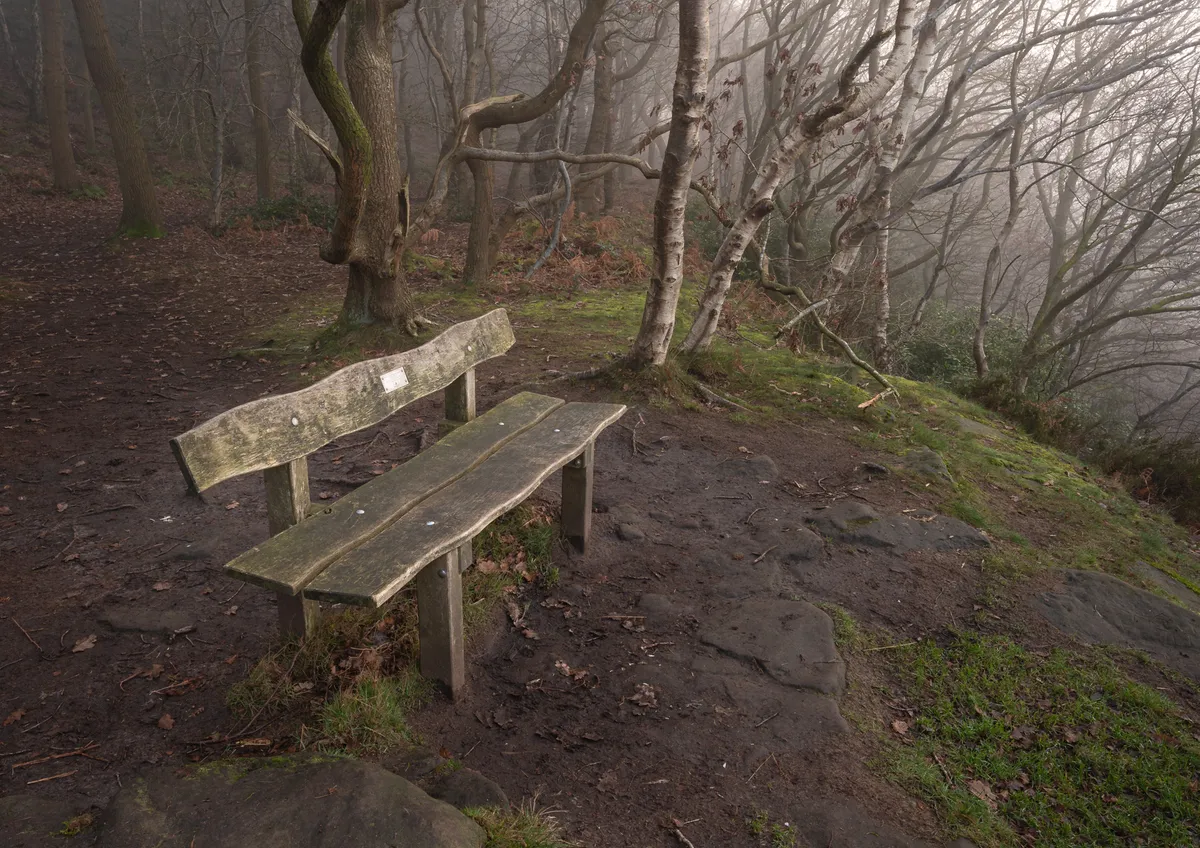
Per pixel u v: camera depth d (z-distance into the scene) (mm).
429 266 12977
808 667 3158
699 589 3775
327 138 26938
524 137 22312
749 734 2771
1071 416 8586
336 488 4578
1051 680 3225
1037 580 4055
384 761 2434
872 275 10750
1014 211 11086
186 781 2119
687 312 9969
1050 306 13648
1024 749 2818
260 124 20500
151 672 2881
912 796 2537
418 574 2727
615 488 4832
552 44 20688
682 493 4852
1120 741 2883
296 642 2869
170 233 16172
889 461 5617
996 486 5527
